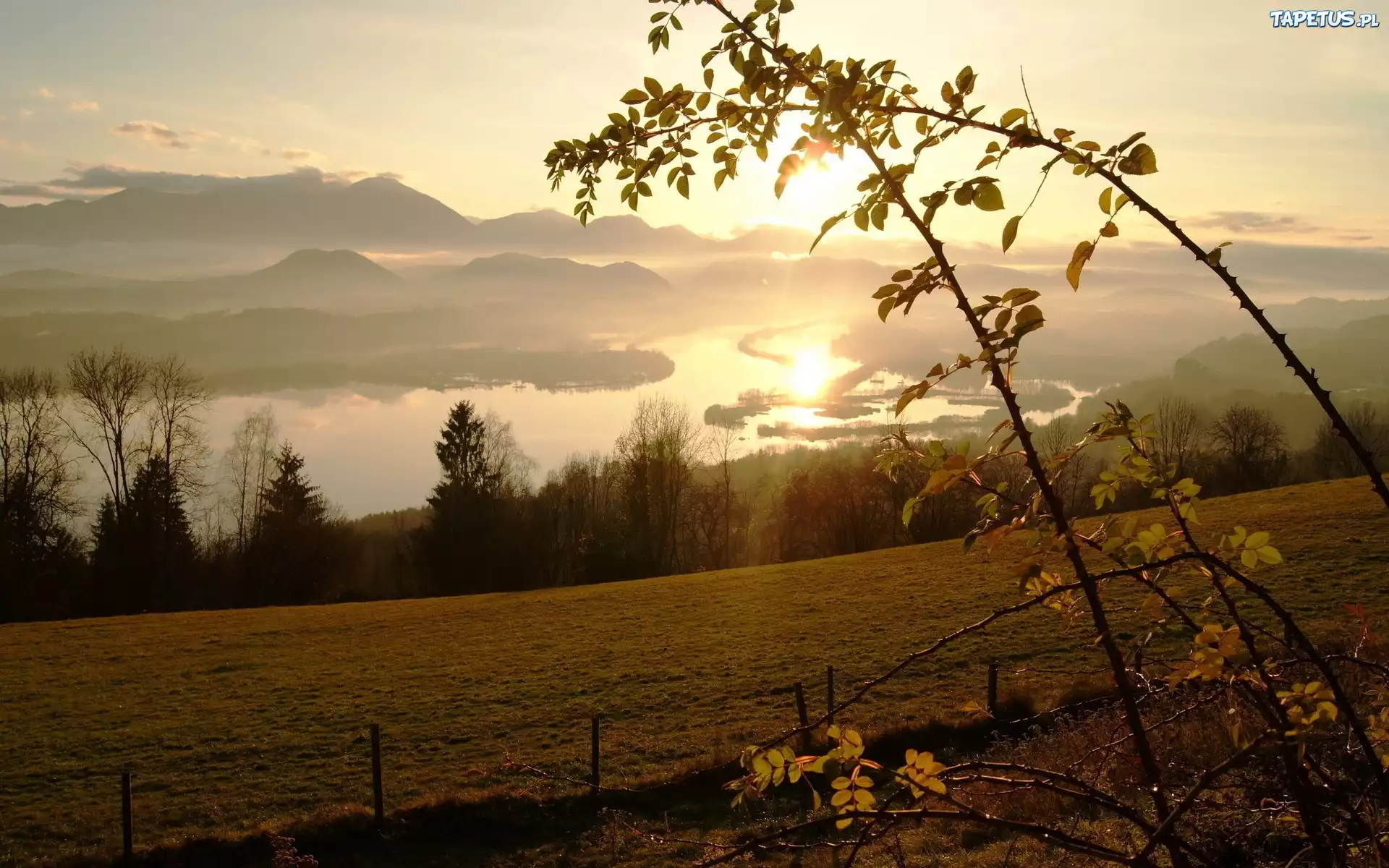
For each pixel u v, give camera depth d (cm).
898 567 4434
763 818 1628
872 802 216
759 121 259
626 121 271
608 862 1620
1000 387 207
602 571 6278
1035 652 2433
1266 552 221
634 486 6794
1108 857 198
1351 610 288
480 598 5212
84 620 4875
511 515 6906
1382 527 3328
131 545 6131
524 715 2581
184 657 3759
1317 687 214
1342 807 219
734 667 2872
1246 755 207
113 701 3058
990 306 204
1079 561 207
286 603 6750
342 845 1839
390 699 2875
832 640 3077
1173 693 261
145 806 2083
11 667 3638
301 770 2261
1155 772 197
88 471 6750
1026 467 209
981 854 1058
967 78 212
